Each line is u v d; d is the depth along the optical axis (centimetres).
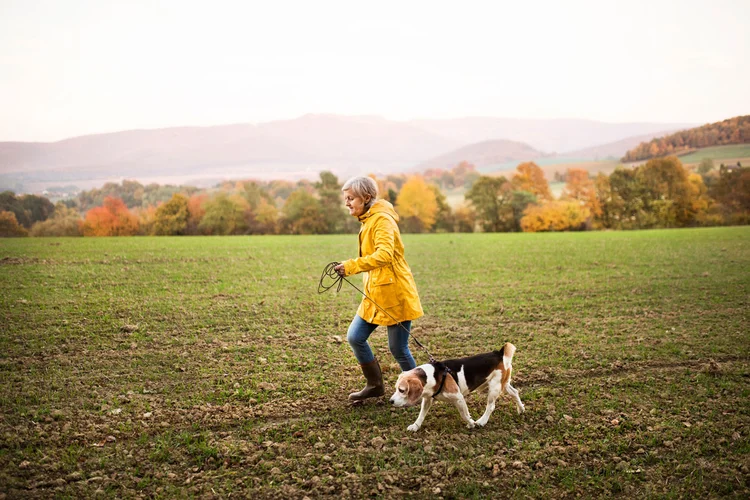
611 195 6241
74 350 734
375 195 552
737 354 745
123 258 1766
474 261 1862
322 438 491
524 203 6366
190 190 6216
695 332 866
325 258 1930
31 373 639
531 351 768
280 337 831
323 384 632
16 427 492
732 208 5888
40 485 404
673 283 1331
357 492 406
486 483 421
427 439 493
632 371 683
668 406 568
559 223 6138
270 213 5850
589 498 404
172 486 408
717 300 1119
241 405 563
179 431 501
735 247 2239
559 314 1009
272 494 403
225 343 789
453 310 1043
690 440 492
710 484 420
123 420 520
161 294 1131
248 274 1473
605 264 1730
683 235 3147
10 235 4453
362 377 658
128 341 784
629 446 481
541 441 493
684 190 5953
